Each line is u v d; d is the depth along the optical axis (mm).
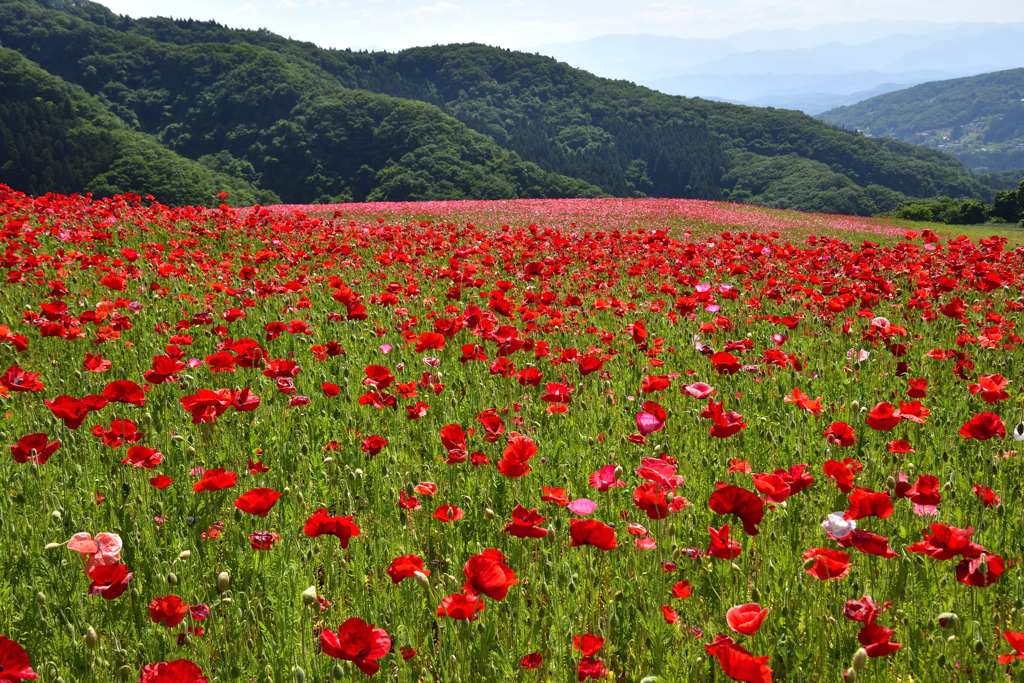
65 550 2688
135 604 2287
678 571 2678
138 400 3361
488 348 5723
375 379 3965
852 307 8305
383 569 2703
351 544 2824
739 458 3672
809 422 4215
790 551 2688
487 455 3721
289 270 9656
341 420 4238
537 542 2828
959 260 10664
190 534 2846
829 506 2988
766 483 2383
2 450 3562
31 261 7676
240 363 4488
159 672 1743
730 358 4184
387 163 154625
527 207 35531
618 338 6488
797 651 2223
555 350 5957
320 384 5066
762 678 1652
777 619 2361
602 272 10273
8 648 1630
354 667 2094
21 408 4117
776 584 2531
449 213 29922
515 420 4113
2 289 7406
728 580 2588
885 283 8336
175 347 4906
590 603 2461
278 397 4484
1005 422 4156
